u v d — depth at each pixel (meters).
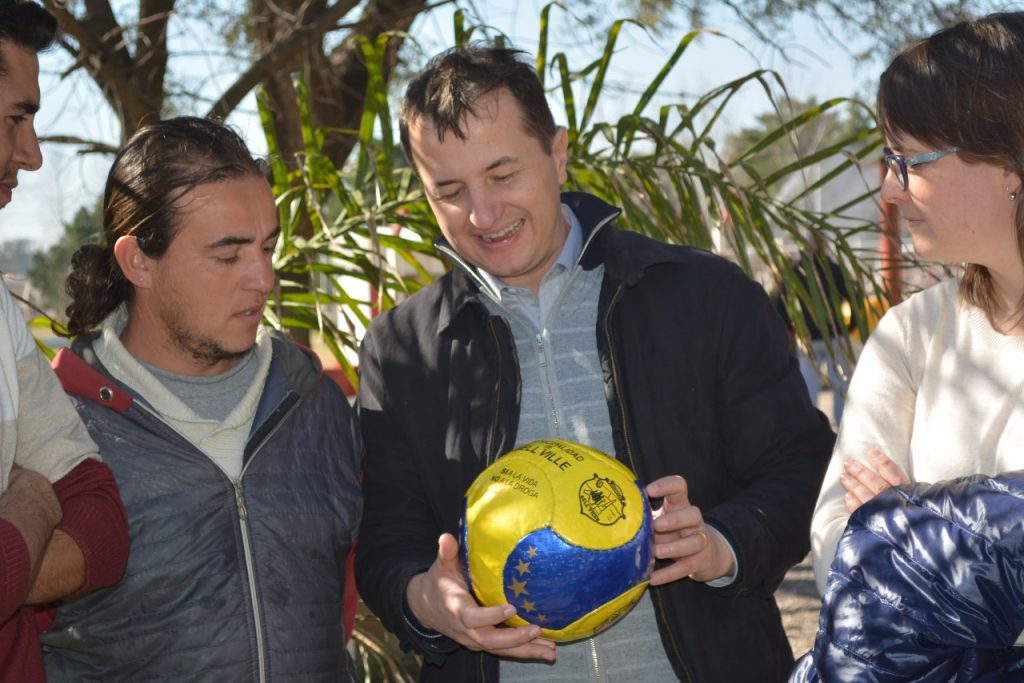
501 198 2.07
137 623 1.96
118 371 2.05
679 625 2.04
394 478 2.24
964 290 1.78
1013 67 1.59
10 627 1.78
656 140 3.15
